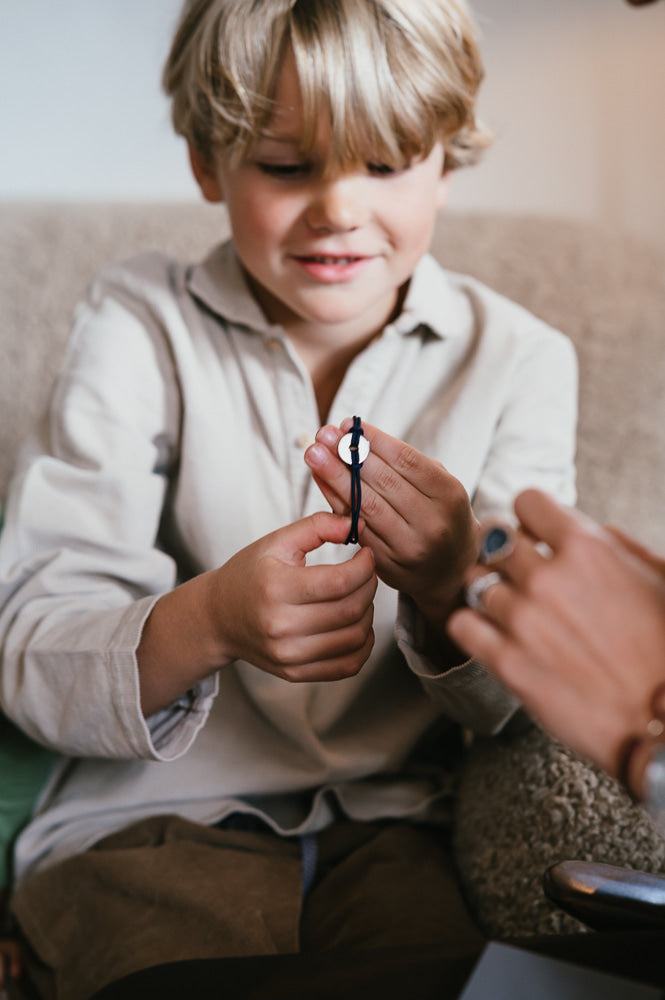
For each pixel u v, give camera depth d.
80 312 0.89
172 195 1.53
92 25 1.47
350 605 0.61
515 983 0.39
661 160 1.61
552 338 0.86
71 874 0.71
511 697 0.68
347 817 0.79
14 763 0.79
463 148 0.84
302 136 0.69
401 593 0.68
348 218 0.70
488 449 0.82
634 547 0.42
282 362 0.82
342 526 0.62
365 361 0.81
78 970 0.66
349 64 0.68
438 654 0.71
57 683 0.70
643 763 0.35
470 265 1.05
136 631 0.67
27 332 1.06
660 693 0.35
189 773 0.79
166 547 0.86
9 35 1.46
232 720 0.80
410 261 0.76
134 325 0.85
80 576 0.77
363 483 0.61
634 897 0.48
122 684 0.67
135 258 0.92
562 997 0.39
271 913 0.66
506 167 1.59
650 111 1.57
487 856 0.70
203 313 0.86
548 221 1.07
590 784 0.66
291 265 0.74
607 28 1.54
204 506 0.81
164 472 0.86
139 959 0.63
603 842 0.63
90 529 0.78
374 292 0.76
